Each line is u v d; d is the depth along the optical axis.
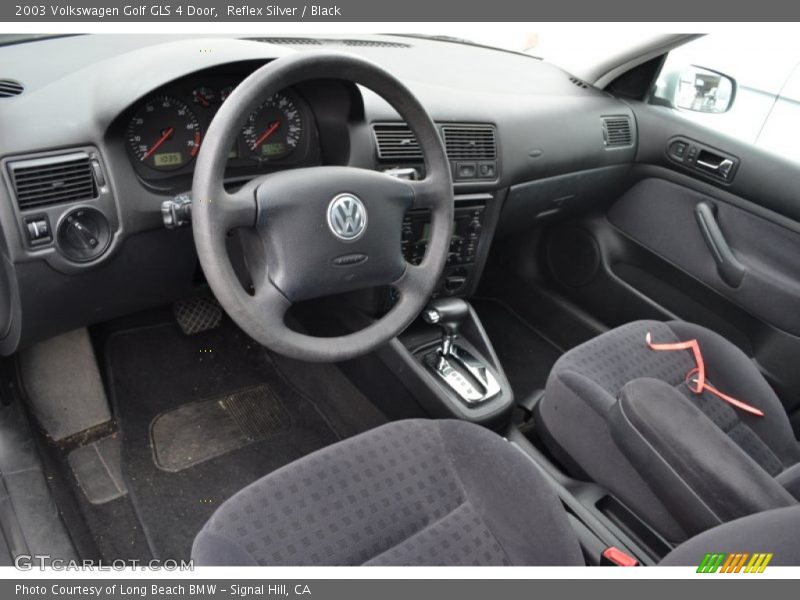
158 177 1.14
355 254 1.01
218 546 0.83
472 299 2.20
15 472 1.29
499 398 1.48
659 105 1.91
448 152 1.44
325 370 1.75
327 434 1.60
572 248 2.01
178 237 1.19
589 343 1.33
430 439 1.00
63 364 1.54
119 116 1.03
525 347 2.04
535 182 1.64
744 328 1.73
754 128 1.87
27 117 1.00
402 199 1.06
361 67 0.96
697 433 0.94
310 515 0.88
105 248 1.09
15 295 1.07
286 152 1.26
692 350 1.35
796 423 1.66
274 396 1.67
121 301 1.25
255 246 0.98
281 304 0.98
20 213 1.00
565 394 1.21
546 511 0.94
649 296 1.91
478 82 1.68
